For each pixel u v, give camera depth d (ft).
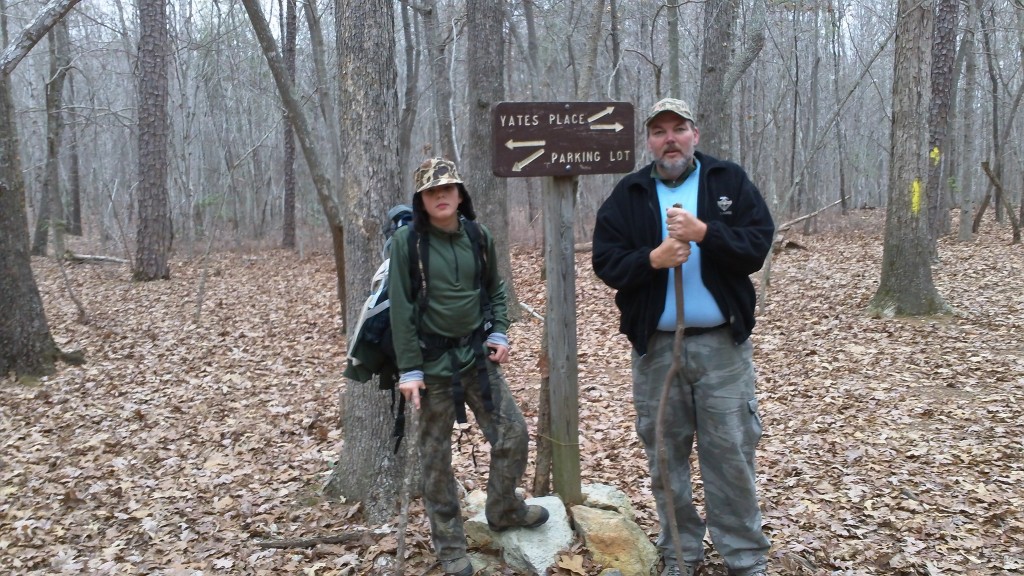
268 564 12.89
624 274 9.96
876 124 118.52
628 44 90.53
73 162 83.35
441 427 10.73
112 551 13.88
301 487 16.46
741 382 10.14
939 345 28.30
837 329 32.14
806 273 47.24
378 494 14.53
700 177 10.11
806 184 86.58
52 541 14.47
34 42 25.81
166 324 36.83
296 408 23.50
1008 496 15.43
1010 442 18.48
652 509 14.90
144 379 27.07
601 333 33.71
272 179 98.89
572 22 68.33
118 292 46.91
